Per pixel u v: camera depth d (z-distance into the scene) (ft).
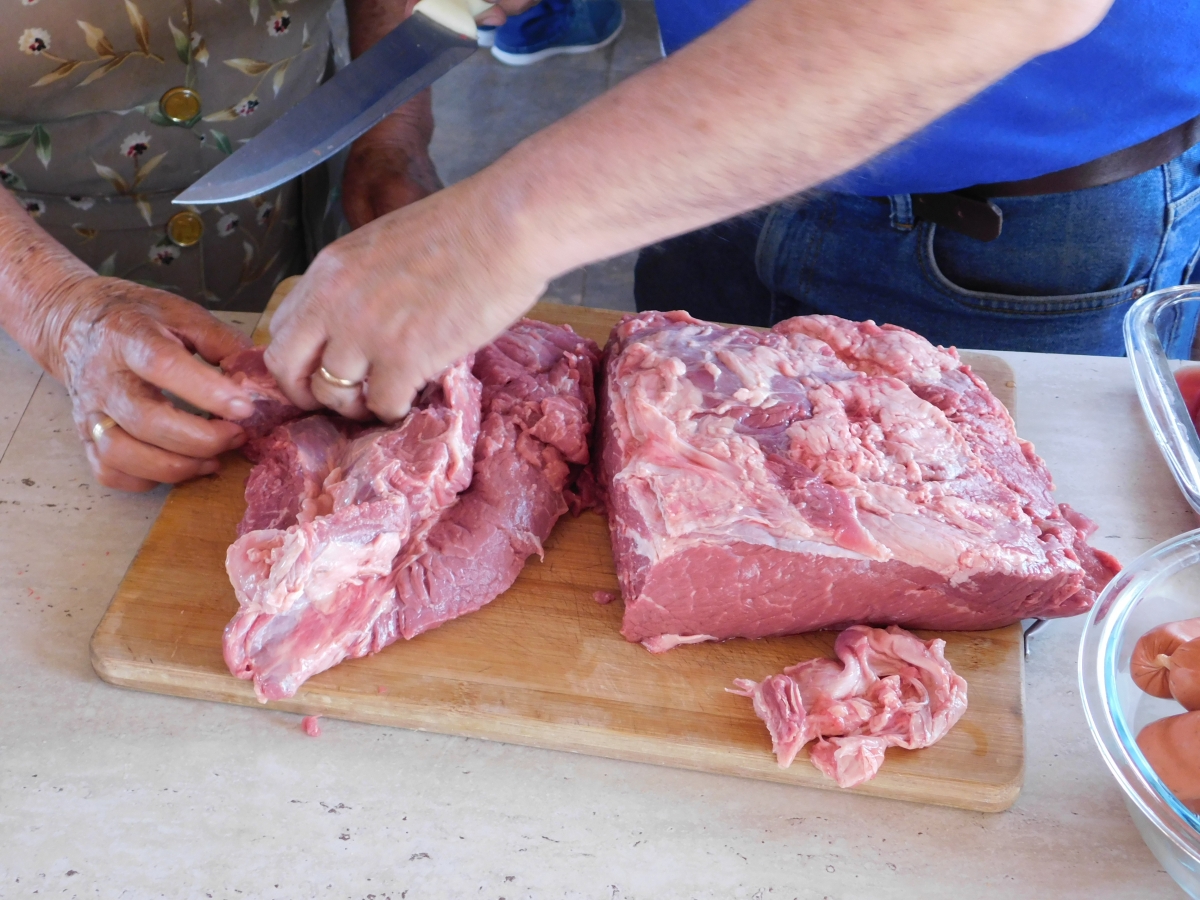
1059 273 7.64
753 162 4.36
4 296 6.39
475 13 6.37
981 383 6.64
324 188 9.69
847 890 4.86
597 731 5.27
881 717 5.29
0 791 4.94
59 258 6.43
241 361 6.07
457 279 4.85
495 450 6.09
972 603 5.65
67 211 7.99
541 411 6.23
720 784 5.28
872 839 5.08
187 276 8.81
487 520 5.86
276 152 5.85
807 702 5.39
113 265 8.49
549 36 17.51
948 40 3.93
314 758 5.23
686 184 4.43
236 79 7.86
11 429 6.63
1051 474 6.86
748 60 4.14
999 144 6.69
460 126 16.56
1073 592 5.66
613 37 18.22
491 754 5.33
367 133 8.80
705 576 5.45
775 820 5.13
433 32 6.30
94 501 6.29
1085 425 7.28
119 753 5.15
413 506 5.62
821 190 7.23
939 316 8.11
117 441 5.89
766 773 5.26
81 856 4.75
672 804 5.17
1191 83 6.48
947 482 5.87
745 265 8.91
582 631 5.75
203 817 4.93
